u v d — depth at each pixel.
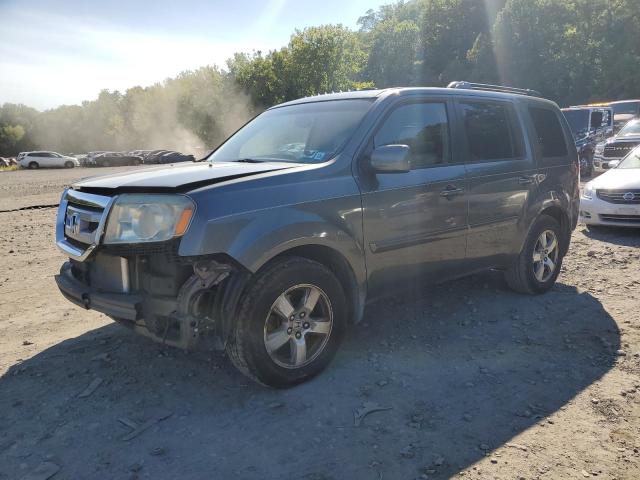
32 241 8.83
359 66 48.16
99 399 3.43
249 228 3.22
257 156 4.31
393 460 2.80
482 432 3.04
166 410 3.30
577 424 3.12
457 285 5.77
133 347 4.22
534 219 5.18
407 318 4.82
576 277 6.07
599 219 8.34
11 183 25.72
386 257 3.97
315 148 4.00
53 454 2.87
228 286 3.27
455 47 69.62
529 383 3.60
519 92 5.66
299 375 3.54
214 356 4.05
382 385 3.58
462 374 3.74
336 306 3.67
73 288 3.60
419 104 4.33
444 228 4.34
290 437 3.01
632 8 46.62
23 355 4.11
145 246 3.13
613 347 4.14
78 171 39.22
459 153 4.54
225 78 49.97
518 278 5.30
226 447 2.92
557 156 5.58
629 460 2.79
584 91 48.00
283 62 45.50
